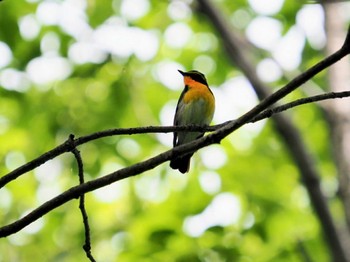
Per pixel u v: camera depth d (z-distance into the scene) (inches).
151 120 535.5
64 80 539.2
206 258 406.3
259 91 428.8
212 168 531.5
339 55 173.3
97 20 554.9
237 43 456.1
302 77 178.1
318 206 369.4
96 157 523.2
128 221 553.9
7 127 531.8
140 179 554.6
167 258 407.8
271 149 560.4
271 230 482.6
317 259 474.3
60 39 543.5
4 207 556.4
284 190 536.4
